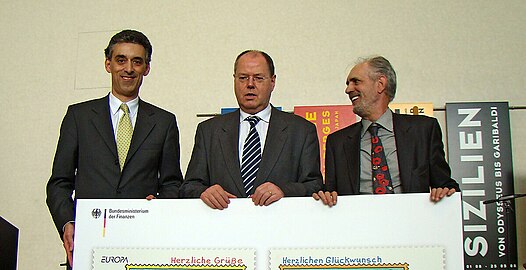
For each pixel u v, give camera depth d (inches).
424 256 81.7
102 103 110.4
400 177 103.8
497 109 176.6
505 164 173.3
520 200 173.6
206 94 191.0
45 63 200.1
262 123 104.7
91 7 201.5
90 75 197.3
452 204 82.4
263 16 193.5
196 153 104.2
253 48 191.9
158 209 86.4
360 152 110.0
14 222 192.4
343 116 179.9
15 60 201.3
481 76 181.9
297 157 101.0
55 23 202.1
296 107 182.7
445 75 183.2
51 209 101.7
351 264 82.4
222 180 99.3
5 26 203.8
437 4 187.5
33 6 204.2
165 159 109.9
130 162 105.3
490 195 171.9
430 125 107.4
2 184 195.0
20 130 197.3
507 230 169.3
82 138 106.5
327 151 114.6
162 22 197.2
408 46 185.9
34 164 195.0
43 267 188.9
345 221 83.3
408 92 183.2
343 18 190.1
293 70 188.5
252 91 103.5
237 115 106.0
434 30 186.1
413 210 82.8
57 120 196.4
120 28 198.7
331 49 188.5
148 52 113.3
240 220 84.9
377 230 82.7
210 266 84.2
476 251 169.3
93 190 103.5
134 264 85.3
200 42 194.5
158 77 193.6
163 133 110.0
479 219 170.9
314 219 83.8
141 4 199.5
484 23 185.0
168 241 85.4
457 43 184.5
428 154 105.2
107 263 85.7
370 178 107.2
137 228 86.1
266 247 83.8
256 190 85.3
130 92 110.1
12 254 114.6
